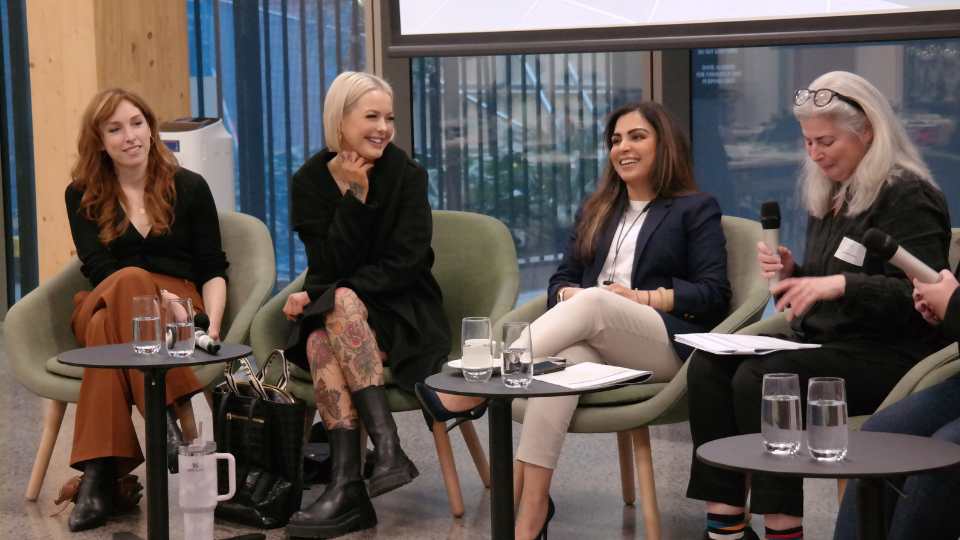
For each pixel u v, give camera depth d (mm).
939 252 2652
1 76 6539
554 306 3195
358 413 3246
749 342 2729
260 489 3227
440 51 4465
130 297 3365
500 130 5234
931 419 2260
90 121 3656
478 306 3590
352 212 3402
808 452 1767
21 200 6594
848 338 2713
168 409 3471
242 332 3500
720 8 4098
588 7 4270
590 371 2441
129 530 3268
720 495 2695
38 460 3561
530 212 5250
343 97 3430
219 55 5938
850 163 2740
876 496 1735
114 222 3695
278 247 6000
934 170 4590
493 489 2383
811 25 3977
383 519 3324
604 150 5152
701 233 3240
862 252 2678
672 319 3127
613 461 3951
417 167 3512
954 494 2029
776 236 2777
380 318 3361
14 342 3588
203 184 3775
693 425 2748
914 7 3844
